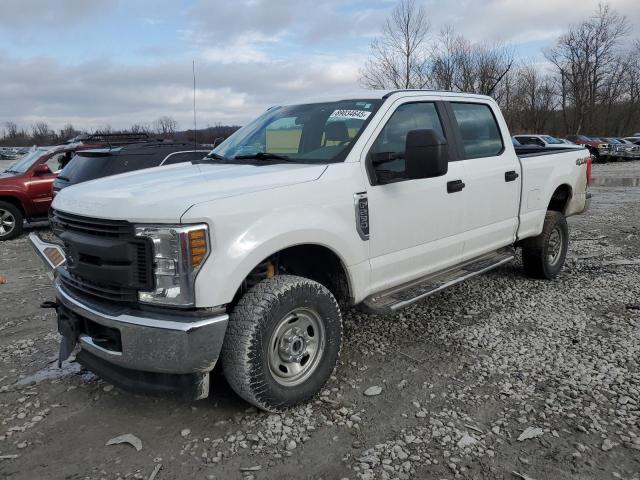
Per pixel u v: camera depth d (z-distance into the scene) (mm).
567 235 6219
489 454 2818
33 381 3783
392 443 2928
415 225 4023
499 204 4938
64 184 8453
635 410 3211
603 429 3021
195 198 2867
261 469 2736
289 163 3729
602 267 6664
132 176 3684
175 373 2873
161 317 2818
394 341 4344
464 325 4676
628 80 59500
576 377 3641
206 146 8938
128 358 2873
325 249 3480
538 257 5824
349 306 3729
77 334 3223
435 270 4348
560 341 4285
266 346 3031
